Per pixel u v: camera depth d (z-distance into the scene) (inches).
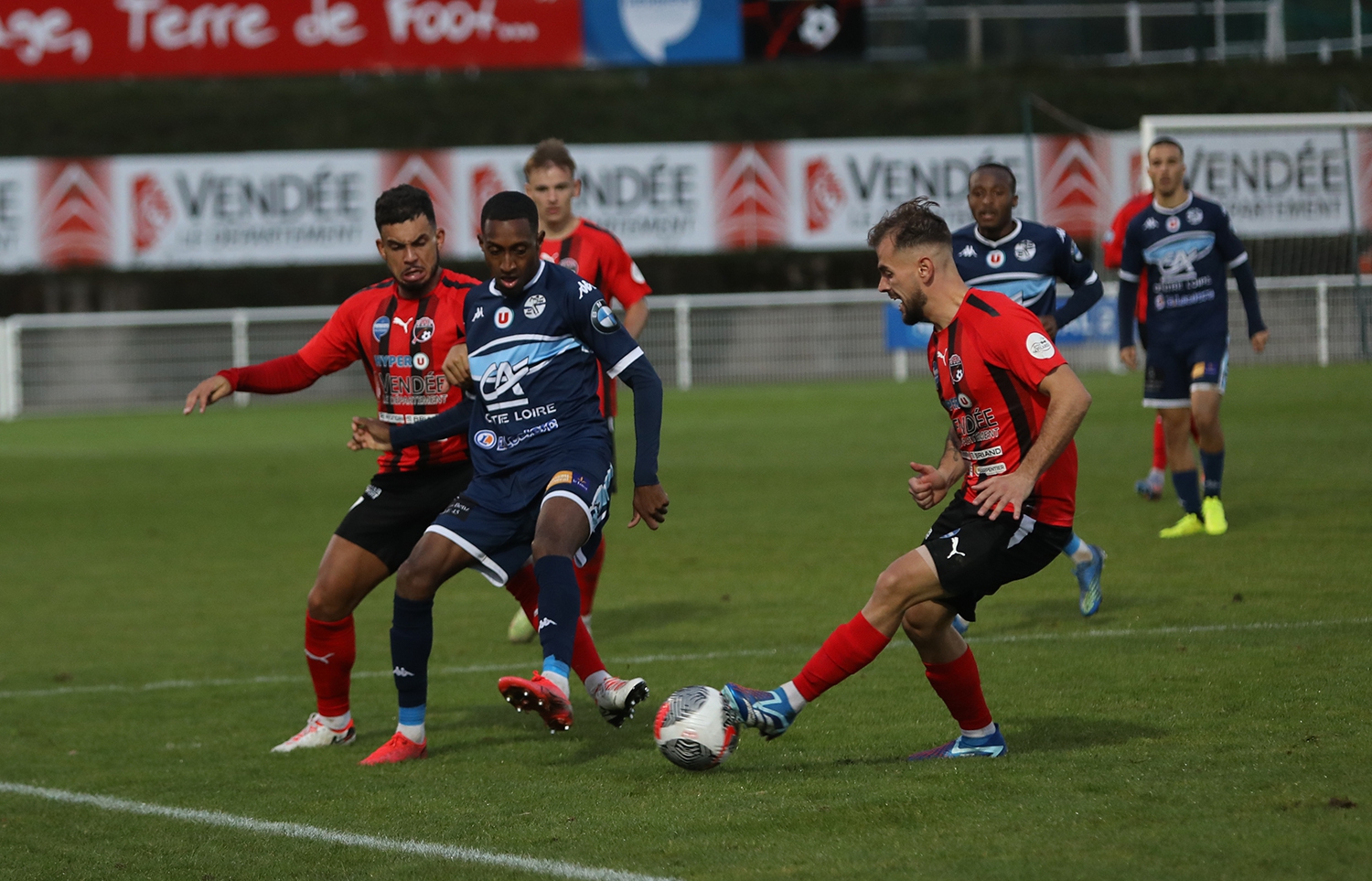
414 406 741.3
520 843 528.1
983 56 4202.8
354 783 653.3
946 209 3346.5
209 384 724.7
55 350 3191.4
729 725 608.4
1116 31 4185.5
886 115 4008.4
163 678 933.8
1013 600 1002.1
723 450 2041.1
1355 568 1027.3
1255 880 433.1
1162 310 1199.6
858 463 1860.2
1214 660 771.4
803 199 3366.1
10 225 3307.1
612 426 938.7
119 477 2016.5
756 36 3575.3
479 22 3531.0
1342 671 725.3
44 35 3447.3
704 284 3695.9
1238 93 3978.8
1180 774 554.6
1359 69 4047.7
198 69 3496.6
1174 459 1210.0
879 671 816.3
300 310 3218.5
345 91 4097.0
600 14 3545.8
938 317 603.2
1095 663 786.2
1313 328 3019.2
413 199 720.3
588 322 667.4
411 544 734.5
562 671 627.2
